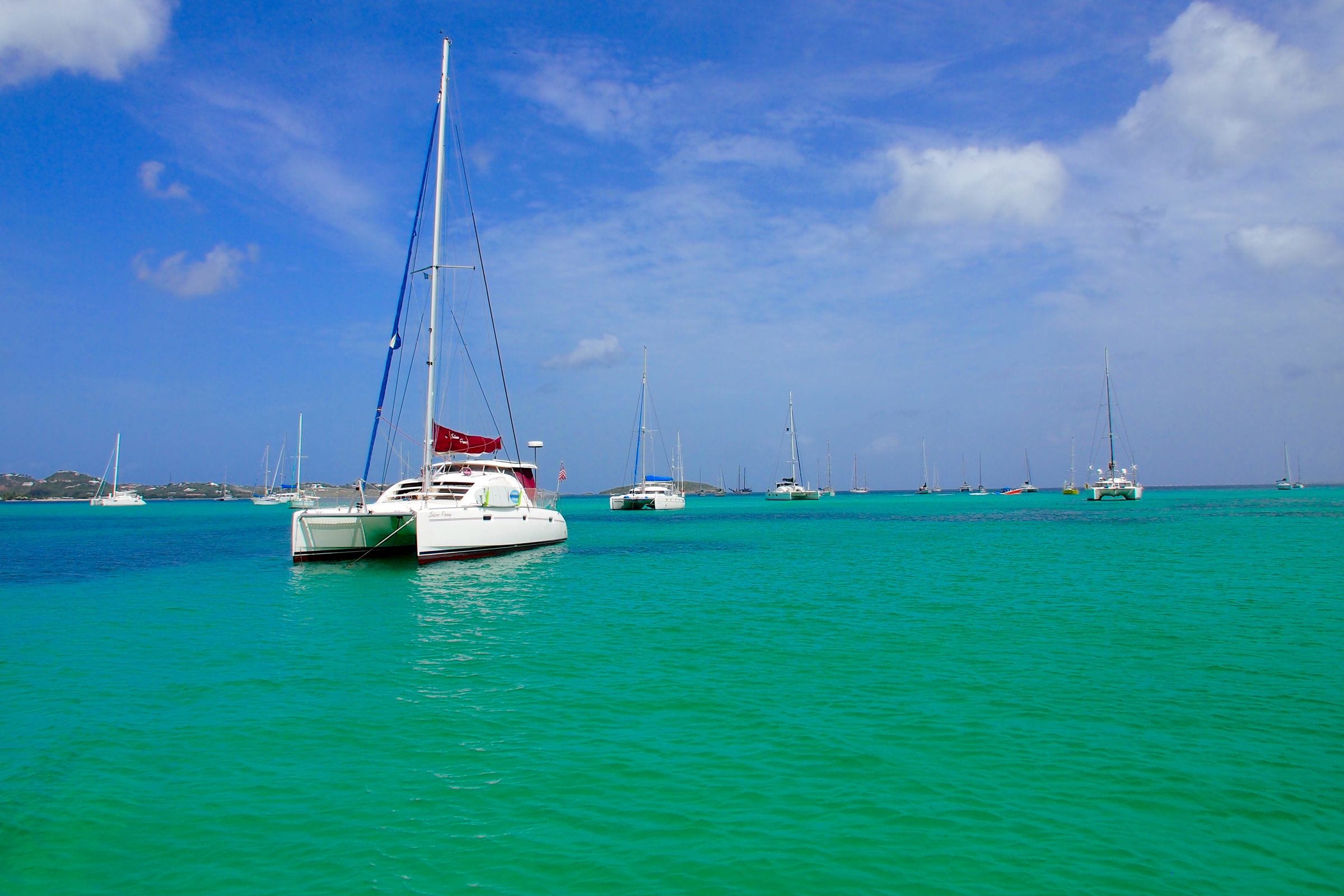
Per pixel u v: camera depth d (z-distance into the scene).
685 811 6.01
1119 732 7.68
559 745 7.44
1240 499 90.06
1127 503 78.06
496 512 24.45
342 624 13.80
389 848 5.47
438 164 23.03
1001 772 6.73
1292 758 7.02
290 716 8.43
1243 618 13.48
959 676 9.79
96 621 14.35
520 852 5.40
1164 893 4.88
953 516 60.31
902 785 6.46
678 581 19.47
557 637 12.48
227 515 75.69
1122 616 13.78
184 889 4.98
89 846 5.54
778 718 8.17
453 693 9.26
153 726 8.15
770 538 36.12
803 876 5.06
